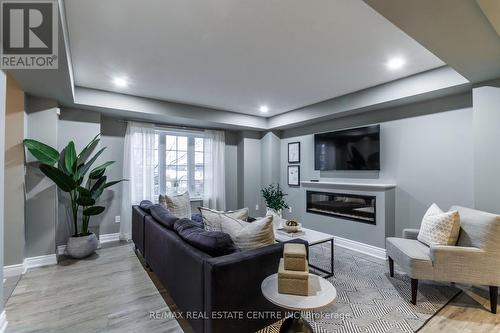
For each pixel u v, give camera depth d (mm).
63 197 3637
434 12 1532
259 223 1943
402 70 2902
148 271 2971
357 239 3793
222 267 1525
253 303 1677
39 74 2422
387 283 2674
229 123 4875
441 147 3139
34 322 1982
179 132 5000
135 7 1761
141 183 4398
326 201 4379
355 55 2533
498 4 1395
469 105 2910
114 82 3275
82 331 1877
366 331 1888
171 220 2398
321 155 4586
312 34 2143
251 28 2045
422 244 2576
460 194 2979
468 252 2123
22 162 2936
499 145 2500
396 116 3580
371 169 3814
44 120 3176
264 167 5703
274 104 4375
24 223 2971
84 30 2045
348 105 3781
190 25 1992
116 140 4301
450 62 2186
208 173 5285
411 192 3426
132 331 1877
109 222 4211
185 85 3402
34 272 2932
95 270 3000
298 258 1495
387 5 1475
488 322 1985
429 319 2031
